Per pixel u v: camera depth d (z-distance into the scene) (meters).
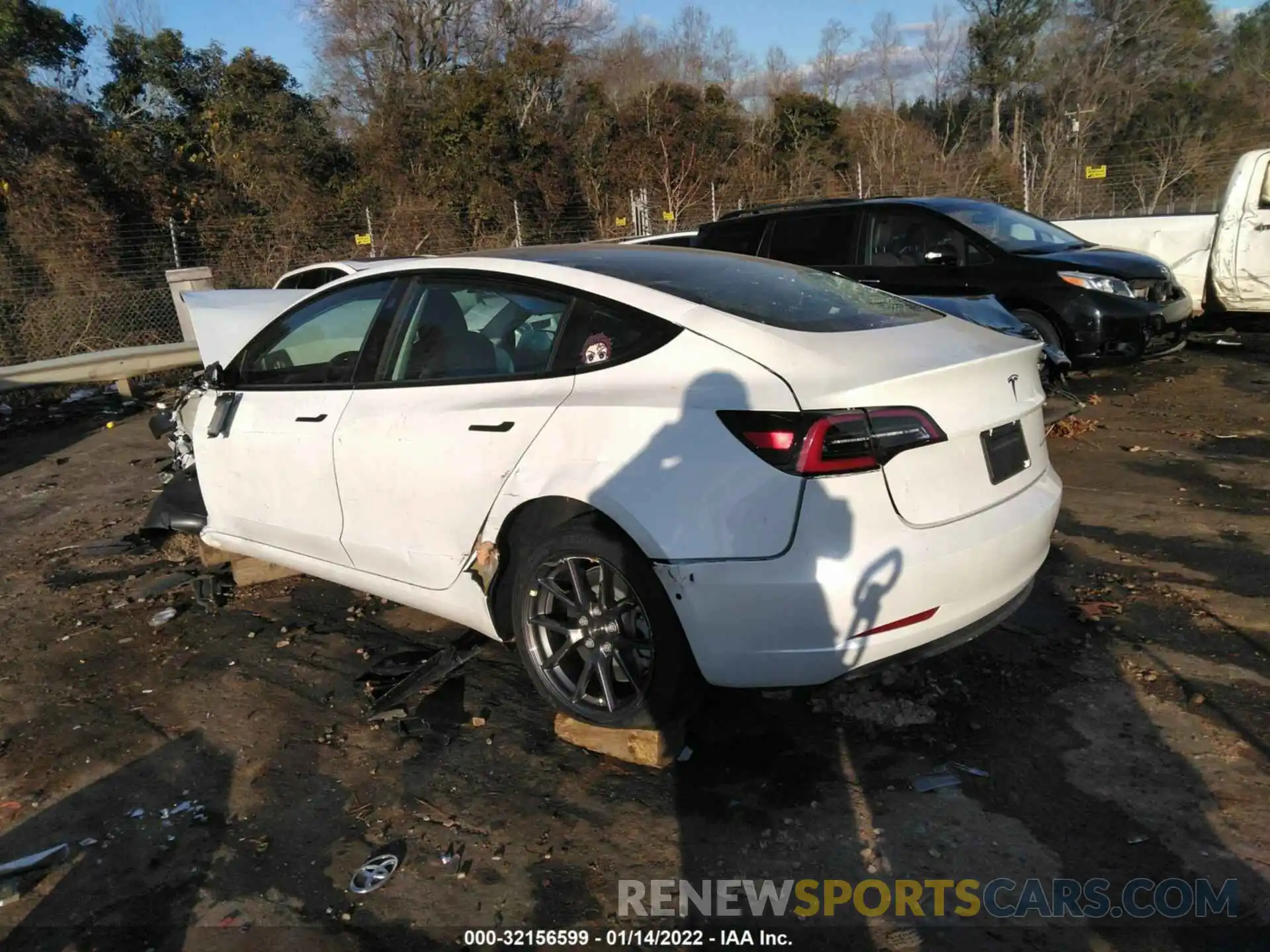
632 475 2.71
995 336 3.21
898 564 2.57
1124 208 22.89
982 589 2.77
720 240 8.83
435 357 3.41
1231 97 33.41
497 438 3.05
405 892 2.49
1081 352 7.24
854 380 2.59
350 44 30.17
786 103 27.66
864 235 8.08
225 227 17.00
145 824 2.83
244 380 4.18
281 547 4.02
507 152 23.42
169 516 4.87
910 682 3.33
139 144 17.64
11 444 8.55
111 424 8.93
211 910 2.46
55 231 14.43
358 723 3.33
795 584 2.52
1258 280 8.88
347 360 3.72
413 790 2.92
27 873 2.62
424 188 22.91
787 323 2.91
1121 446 6.09
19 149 15.70
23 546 5.59
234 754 3.18
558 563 2.94
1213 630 3.60
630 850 2.60
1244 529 4.57
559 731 3.07
